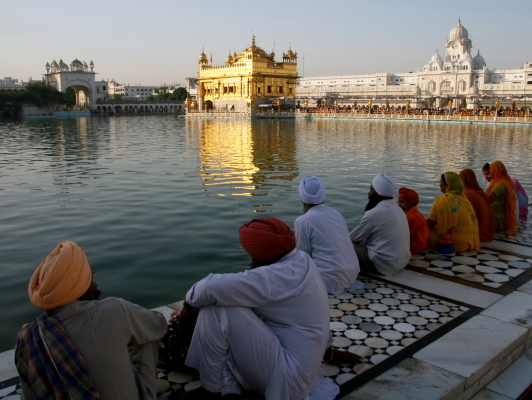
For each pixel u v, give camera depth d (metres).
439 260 5.20
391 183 4.72
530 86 70.50
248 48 64.81
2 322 4.43
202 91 74.75
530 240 5.97
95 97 100.62
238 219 8.04
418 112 54.06
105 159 17.62
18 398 2.72
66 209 8.88
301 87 92.69
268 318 2.56
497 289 4.39
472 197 5.84
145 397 2.33
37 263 5.97
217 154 19.33
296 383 2.44
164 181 12.20
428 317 3.82
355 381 2.92
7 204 9.36
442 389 2.77
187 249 6.44
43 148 22.64
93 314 2.11
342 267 4.16
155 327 2.46
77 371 2.01
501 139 26.61
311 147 22.30
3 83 139.62
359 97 65.50
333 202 9.57
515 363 3.37
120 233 7.23
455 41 81.75
